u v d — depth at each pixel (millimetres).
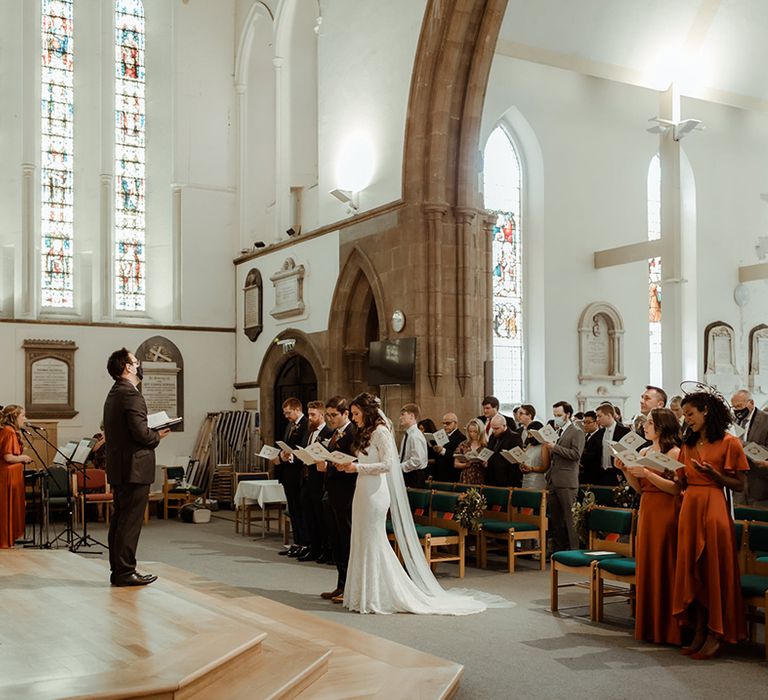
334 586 9594
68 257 20234
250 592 9172
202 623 6184
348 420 9734
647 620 7121
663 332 17531
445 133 14695
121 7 21094
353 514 8367
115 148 20750
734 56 18031
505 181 20922
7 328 18750
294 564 11195
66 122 20406
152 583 7926
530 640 7168
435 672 5914
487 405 11922
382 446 8414
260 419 19672
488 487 11047
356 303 16656
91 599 7109
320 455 8430
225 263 21281
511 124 20922
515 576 10086
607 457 11055
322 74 17859
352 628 7336
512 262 20859
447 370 14586
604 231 21625
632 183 22141
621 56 17156
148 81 21297
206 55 21484
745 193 23797
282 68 20188
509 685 5957
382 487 8336
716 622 6574
